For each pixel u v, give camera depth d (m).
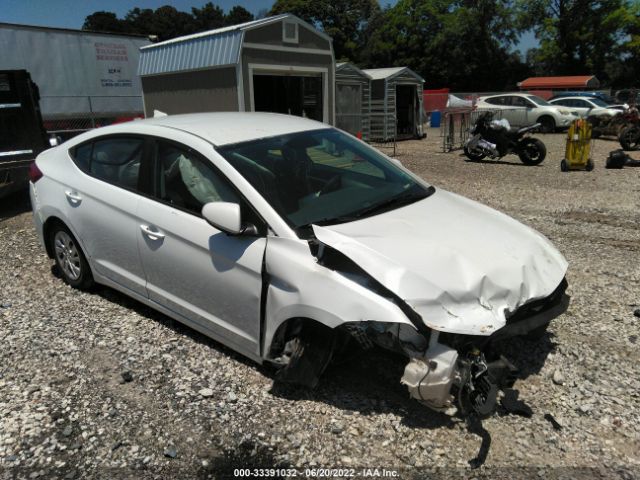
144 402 3.10
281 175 3.39
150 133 3.81
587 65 51.53
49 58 13.27
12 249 5.99
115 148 4.05
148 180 3.73
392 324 2.63
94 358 3.57
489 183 10.27
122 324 4.04
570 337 3.85
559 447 2.74
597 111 21.00
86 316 4.18
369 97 18.83
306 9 56.84
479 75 52.03
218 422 2.93
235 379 3.31
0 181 7.53
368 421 2.92
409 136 20.86
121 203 3.83
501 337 2.79
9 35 12.49
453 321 2.60
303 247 2.93
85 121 14.20
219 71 13.52
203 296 3.40
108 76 14.64
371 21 58.19
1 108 7.58
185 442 2.78
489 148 13.03
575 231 6.67
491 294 2.78
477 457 2.67
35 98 8.07
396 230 3.11
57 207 4.37
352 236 2.96
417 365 2.58
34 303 4.45
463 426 2.88
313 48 14.94
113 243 3.95
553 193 9.11
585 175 10.95
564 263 3.41
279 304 2.95
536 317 3.00
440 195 3.90
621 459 2.66
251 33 13.20
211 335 3.49
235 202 3.24
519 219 7.34
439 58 51.09
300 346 2.95
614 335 3.88
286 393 3.17
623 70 52.81
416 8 50.97
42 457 2.68
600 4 50.53
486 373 2.62
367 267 2.73
